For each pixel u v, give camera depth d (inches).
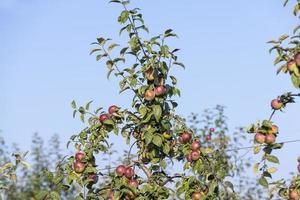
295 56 290.4
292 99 307.7
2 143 763.4
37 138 795.4
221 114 625.3
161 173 334.6
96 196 330.0
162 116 331.0
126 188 322.3
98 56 335.9
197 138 334.3
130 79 332.8
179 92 331.6
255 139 307.6
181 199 362.0
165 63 327.6
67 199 661.9
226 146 595.8
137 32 329.1
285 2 293.3
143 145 336.8
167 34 326.3
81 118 339.3
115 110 337.1
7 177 345.4
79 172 330.6
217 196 324.2
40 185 722.8
